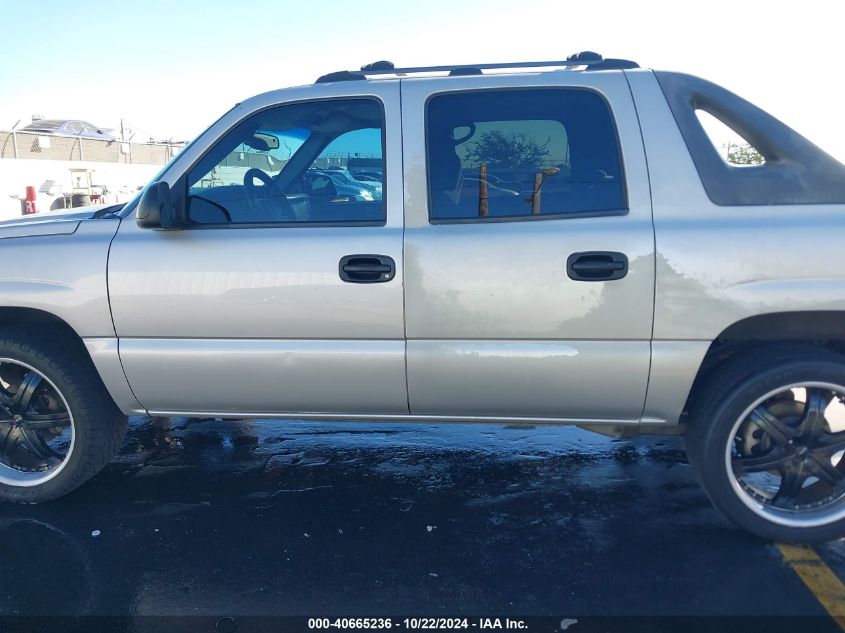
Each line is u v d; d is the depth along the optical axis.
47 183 18.14
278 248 2.85
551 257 2.69
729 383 2.73
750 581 2.67
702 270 2.61
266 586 2.68
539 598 2.59
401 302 2.80
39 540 3.03
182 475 3.71
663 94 2.78
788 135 2.72
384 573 2.76
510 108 2.86
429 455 3.97
